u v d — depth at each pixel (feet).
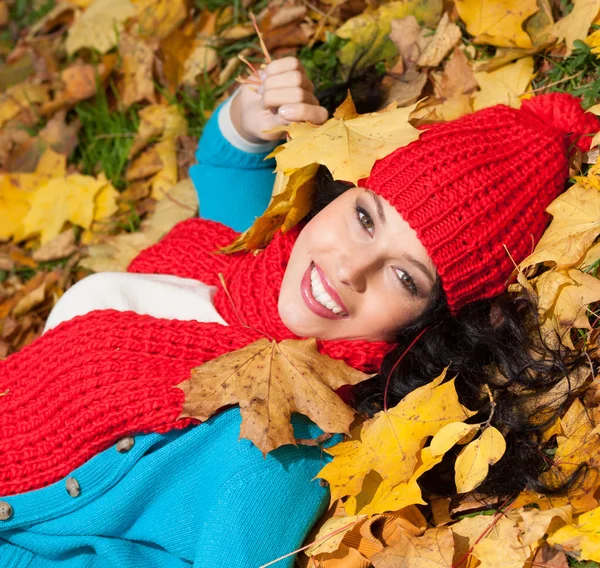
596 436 5.23
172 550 5.31
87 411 5.29
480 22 6.64
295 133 5.47
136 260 6.76
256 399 5.02
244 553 4.92
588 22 6.18
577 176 5.61
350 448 5.08
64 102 8.55
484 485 5.42
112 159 8.37
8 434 5.41
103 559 5.38
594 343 5.59
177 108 8.16
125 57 8.41
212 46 8.13
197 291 6.06
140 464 5.25
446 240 5.14
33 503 5.30
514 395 5.59
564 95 5.98
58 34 9.30
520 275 5.41
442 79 6.97
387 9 7.29
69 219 8.11
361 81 7.15
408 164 5.23
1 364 5.74
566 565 4.72
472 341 5.59
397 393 5.62
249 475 5.09
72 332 5.63
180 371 5.45
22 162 8.46
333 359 5.29
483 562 4.84
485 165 5.31
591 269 5.58
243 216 6.97
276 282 5.81
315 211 6.02
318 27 7.79
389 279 5.27
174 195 7.90
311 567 5.24
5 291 8.04
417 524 5.25
